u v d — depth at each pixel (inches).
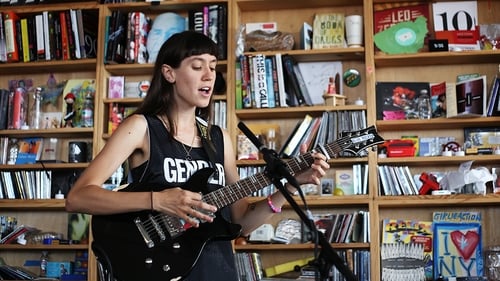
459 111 145.2
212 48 85.9
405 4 156.8
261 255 155.5
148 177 82.1
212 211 79.0
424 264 146.3
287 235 150.9
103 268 84.9
